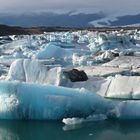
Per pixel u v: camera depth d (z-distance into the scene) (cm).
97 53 4353
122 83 2258
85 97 1784
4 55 4616
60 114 1770
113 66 3309
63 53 4531
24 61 2320
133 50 4725
